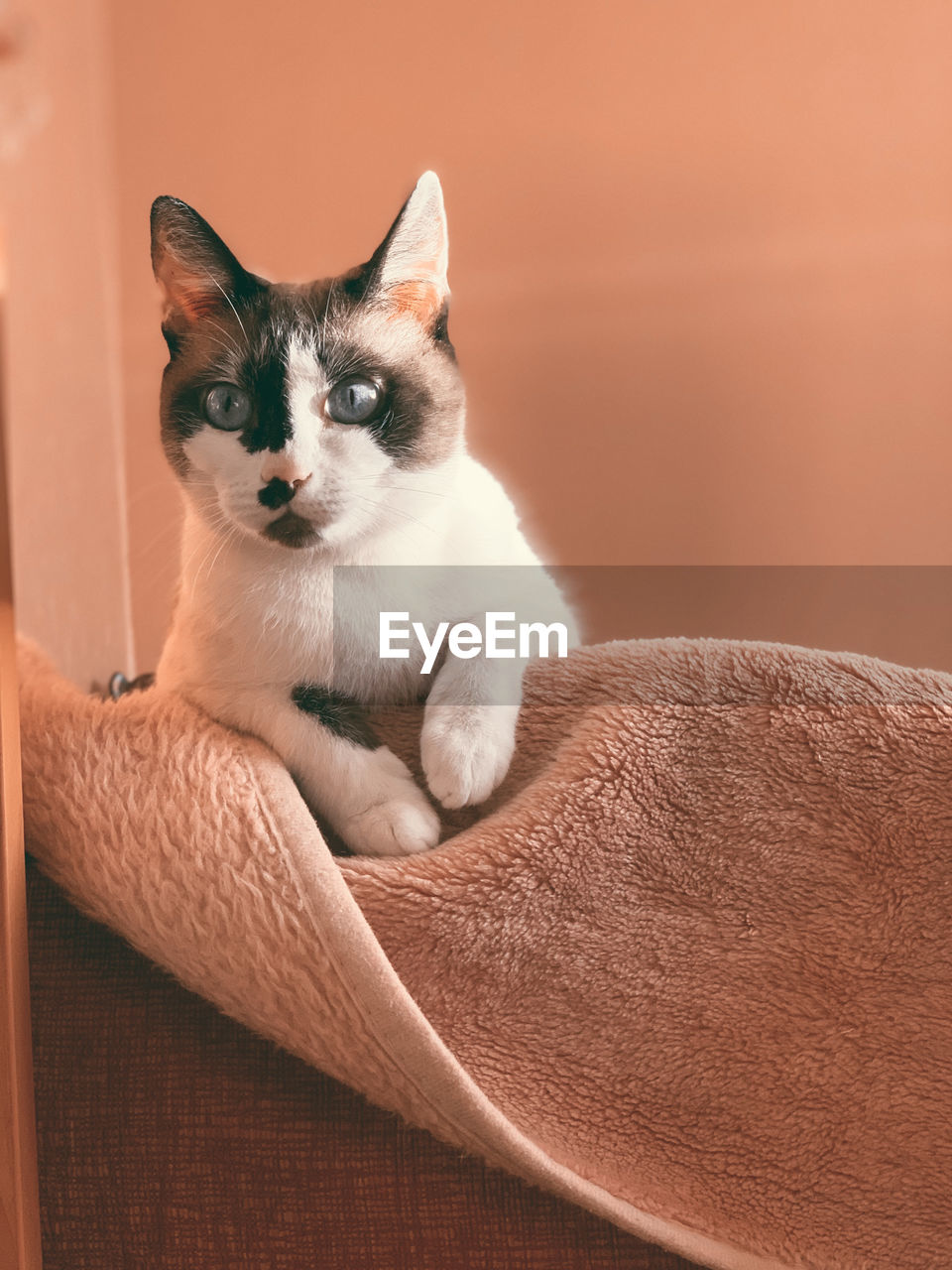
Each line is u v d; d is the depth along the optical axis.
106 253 1.04
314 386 0.46
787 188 1.14
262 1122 0.39
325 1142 0.39
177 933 0.38
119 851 0.39
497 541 0.50
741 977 0.40
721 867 0.40
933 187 1.14
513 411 1.16
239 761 0.41
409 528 0.48
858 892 0.40
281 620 0.45
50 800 0.39
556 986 0.40
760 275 1.15
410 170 1.11
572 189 1.13
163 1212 0.39
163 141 1.08
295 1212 0.39
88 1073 0.40
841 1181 0.39
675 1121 0.40
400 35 1.09
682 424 1.18
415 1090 0.37
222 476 0.46
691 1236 0.38
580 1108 0.40
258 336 0.46
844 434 1.18
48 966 0.40
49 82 0.84
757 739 0.41
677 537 1.19
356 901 0.40
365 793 0.43
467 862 0.41
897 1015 0.39
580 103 1.11
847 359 1.17
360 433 0.46
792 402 1.17
